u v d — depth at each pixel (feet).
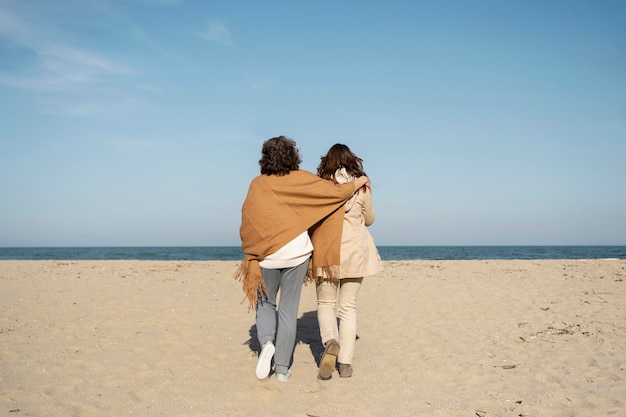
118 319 20.67
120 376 13.00
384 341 16.94
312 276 12.57
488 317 20.88
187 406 10.89
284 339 12.48
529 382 12.44
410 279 35.12
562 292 27.53
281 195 12.16
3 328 18.75
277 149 12.31
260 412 10.53
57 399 11.21
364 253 12.64
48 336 17.48
